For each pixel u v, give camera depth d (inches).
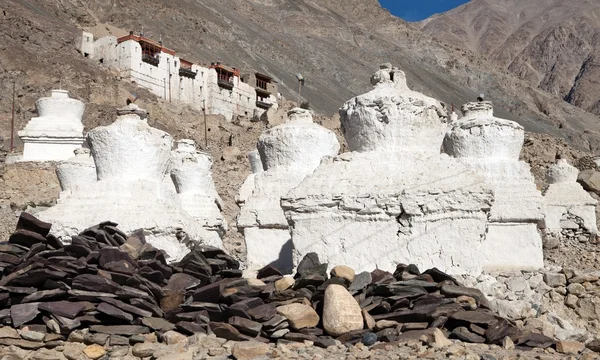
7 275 309.1
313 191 386.9
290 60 5147.6
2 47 2105.1
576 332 325.4
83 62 2301.9
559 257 717.3
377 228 371.9
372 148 402.6
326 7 7662.4
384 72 426.9
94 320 286.0
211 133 1867.6
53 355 273.4
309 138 534.0
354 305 295.1
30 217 326.0
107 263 308.3
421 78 6136.8
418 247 363.9
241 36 5123.0
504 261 483.2
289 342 285.3
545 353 283.3
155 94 2416.3
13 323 279.7
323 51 5999.0
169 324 293.1
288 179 523.8
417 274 326.3
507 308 327.0
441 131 416.2
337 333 289.7
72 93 2009.1
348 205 376.5
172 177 654.5
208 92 2682.1
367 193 374.6
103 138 437.7
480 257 363.3
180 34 4082.2
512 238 490.0
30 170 1040.2
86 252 318.7
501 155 518.3
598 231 924.0
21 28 2321.6
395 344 280.4
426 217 365.4
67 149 1082.7
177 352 270.8
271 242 515.8
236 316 290.0
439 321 294.0
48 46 2321.6
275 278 327.6
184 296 306.0
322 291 308.8
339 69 5541.3
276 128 544.7
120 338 281.4
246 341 279.6
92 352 274.2
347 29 6860.2
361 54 6441.9
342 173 390.6
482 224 366.9
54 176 1044.5
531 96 6520.7
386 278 315.6
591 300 366.6
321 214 383.6
